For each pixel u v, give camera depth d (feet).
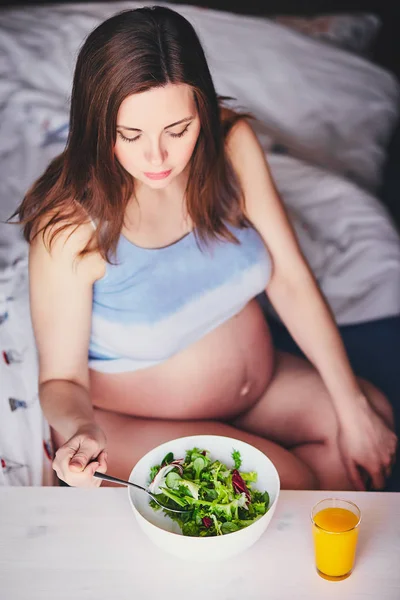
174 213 4.91
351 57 9.93
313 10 10.62
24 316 5.52
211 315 5.16
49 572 3.54
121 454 5.16
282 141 8.53
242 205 5.26
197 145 4.58
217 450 3.98
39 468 5.03
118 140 4.04
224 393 5.45
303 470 5.29
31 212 4.60
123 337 5.01
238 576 3.50
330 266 7.00
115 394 5.32
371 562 3.57
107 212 4.42
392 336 6.77
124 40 3.78
